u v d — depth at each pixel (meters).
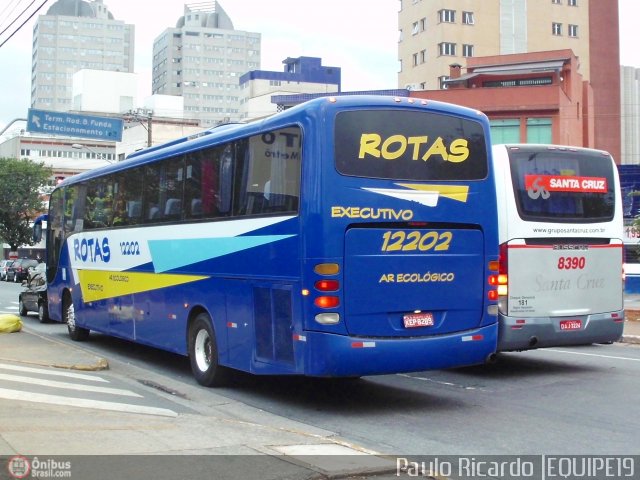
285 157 8.38
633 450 6.81
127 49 189.75
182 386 10.30
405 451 6.80
